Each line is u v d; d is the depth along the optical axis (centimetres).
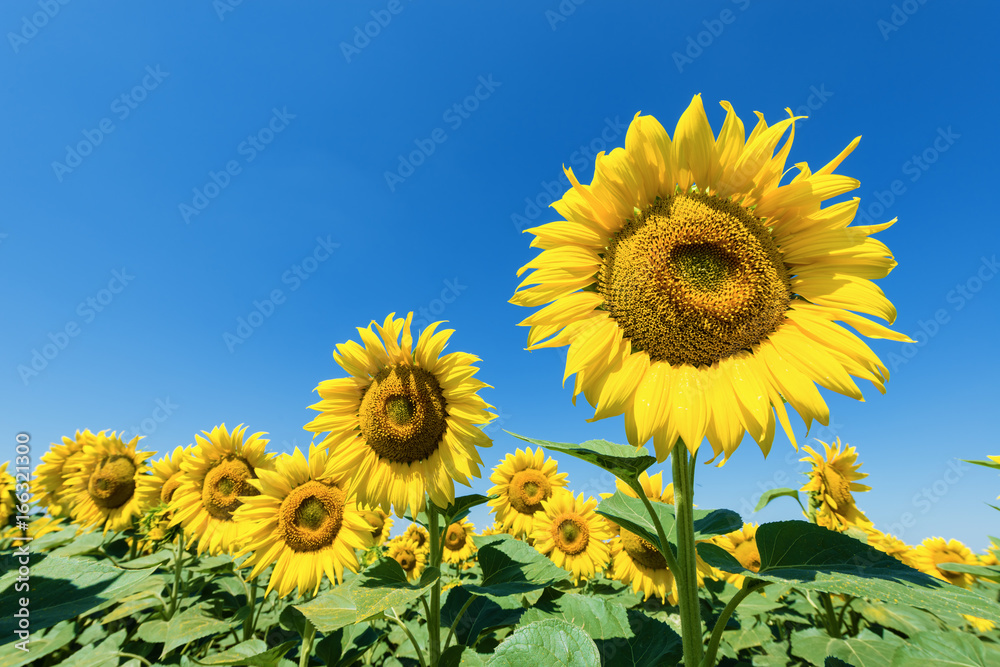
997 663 49
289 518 76
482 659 55
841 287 44
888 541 96
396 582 57
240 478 93
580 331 45
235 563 83
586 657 26
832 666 56
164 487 104
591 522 100
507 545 75
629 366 44
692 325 44
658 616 78
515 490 114
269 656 60
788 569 39
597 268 47
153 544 102
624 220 47
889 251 44
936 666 50
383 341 70
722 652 67
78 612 42
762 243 45
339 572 74
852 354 42
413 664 74
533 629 28
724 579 83
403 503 65
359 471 68
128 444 114
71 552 100
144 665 75
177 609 85
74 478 112
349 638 71
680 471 43
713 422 42
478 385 68
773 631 84
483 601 69
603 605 54
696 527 55
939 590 33
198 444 96
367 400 69
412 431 66
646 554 87
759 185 45
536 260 47
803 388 41
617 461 42
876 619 74
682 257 46
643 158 46
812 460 84
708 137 45
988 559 91
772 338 44
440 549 64
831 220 44
